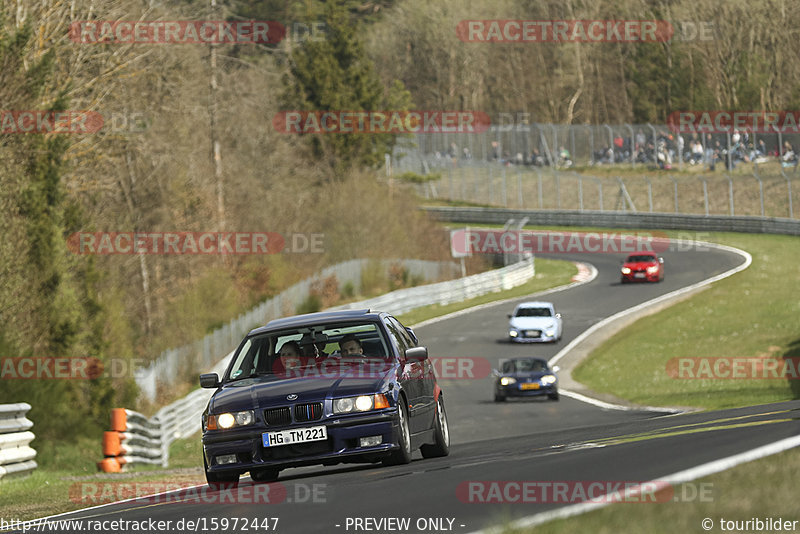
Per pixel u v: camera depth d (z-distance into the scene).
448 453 44.94
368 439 36.88
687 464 24.27
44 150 89.69
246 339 41.91
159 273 191.25
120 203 182.00
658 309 170.00
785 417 36.69
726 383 110.31
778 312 152.38
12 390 73.88
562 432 56.56
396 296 188.25
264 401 37.19
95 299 94.50
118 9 146.25
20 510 40.72
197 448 90.12
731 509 17.45
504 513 20.72
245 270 199.12
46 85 120.25
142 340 161.38
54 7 130.38
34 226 86.44
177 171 194.50
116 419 69.50
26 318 84.94
